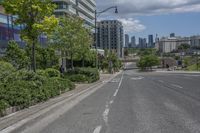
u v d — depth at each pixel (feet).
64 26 133.49
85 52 144.97
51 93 67.72
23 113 46.65
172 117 42.24
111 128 35.42
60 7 323.16
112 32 448.24
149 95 75.56
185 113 45.62
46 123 39.78
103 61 351.67
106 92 89.35
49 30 77.92
